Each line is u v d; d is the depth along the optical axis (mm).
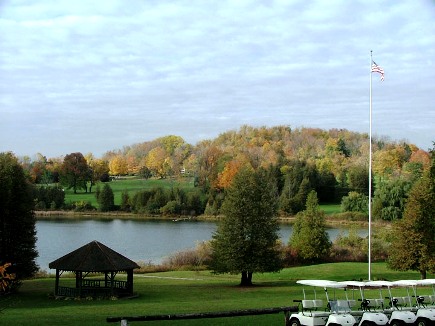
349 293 48531
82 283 57969
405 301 31375
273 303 43500
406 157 190000
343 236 94938
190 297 50250
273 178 174500
